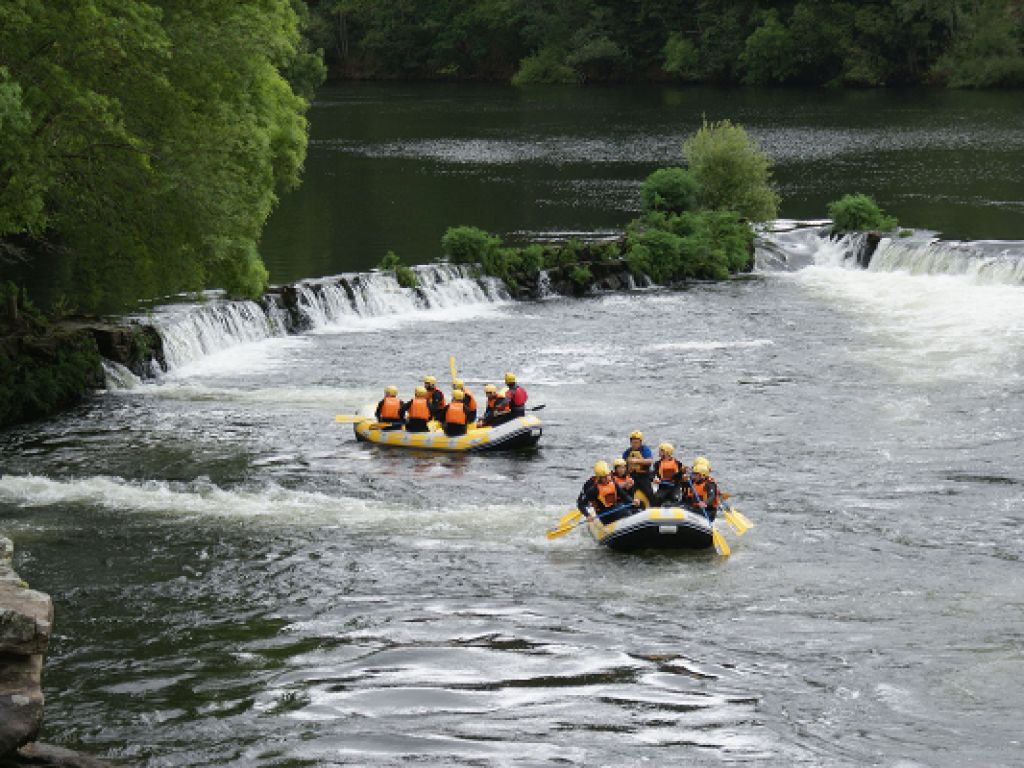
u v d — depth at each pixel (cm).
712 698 2041
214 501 3148
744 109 12812
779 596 2522
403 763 1822
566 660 2202
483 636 2316
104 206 4050
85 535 2880
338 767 1808
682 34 15975
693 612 2438
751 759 1828
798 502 3139
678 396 4206
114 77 3859
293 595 2534
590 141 10731
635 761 1823
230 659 2212
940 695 2050
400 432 3653
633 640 2292
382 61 17662
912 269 6128
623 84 16050
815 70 15112
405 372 4553
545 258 5997
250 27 4122
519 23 17025
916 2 14225
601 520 2848
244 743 1888
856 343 4903
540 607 2467
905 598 2505
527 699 2041
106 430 3784
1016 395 4128
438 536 2908
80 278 5419
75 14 3562
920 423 3850
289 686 2095
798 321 5306
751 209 6956
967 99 13288
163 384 4350
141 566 2689
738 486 3275
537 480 3356
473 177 8862
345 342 4988
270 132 5119
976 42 14375
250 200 4497
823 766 1809
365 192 8269
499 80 17250
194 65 4009
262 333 5028
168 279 4253
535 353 4825
